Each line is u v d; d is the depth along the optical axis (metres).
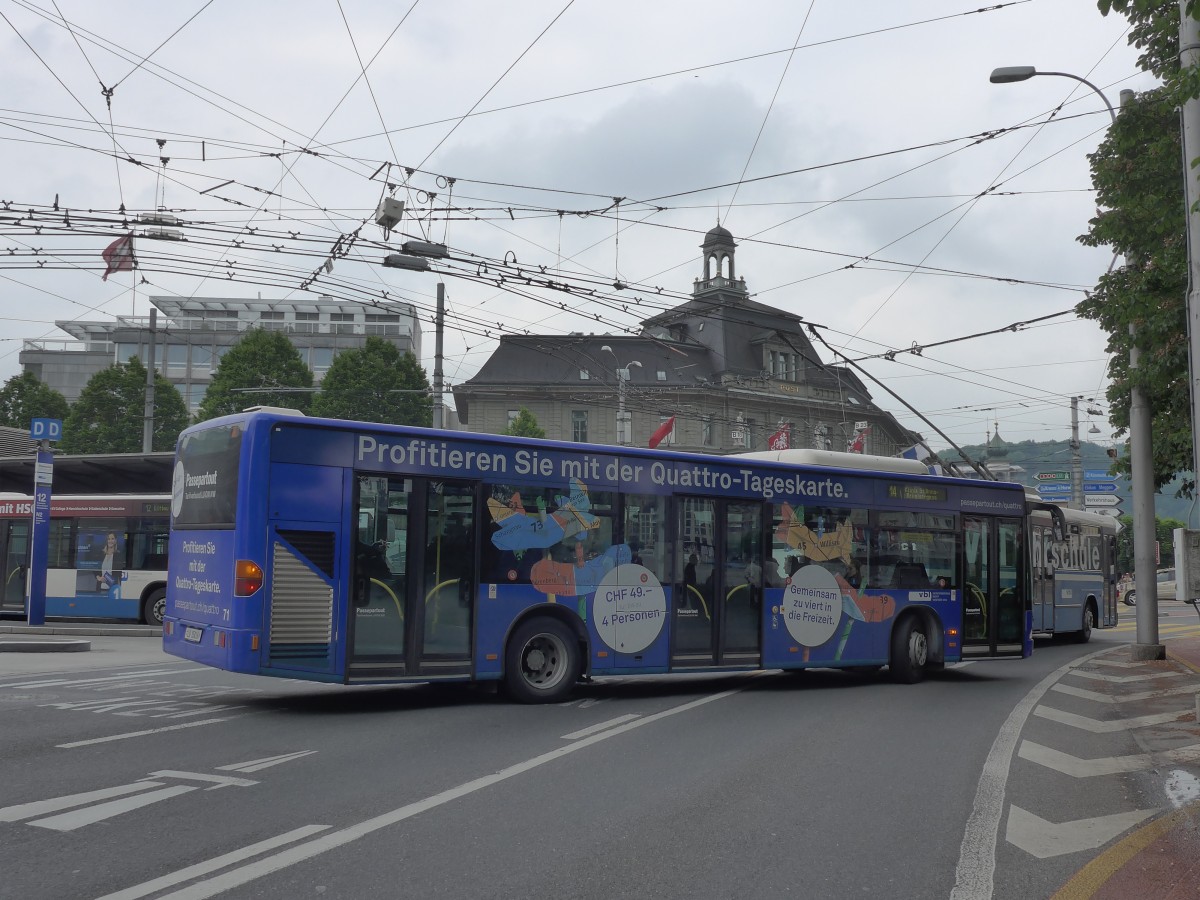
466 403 67.44
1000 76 17.78
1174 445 20.84
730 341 65.06
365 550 11.12
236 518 10.64
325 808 6.70
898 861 5.91
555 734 9.98
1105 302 15.95
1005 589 16.91
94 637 22.80
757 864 5.75
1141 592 21.08
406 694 12.92
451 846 5.89
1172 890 5.44
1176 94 9.34
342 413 54.03
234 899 4.89
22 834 5.94
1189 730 11.42
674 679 15.74
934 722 11.52
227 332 100.00
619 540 12.89
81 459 27.33
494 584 11.92
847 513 15.09
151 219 15.65
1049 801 7.66
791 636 14.27
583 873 5.46
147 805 6.67
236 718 10.54
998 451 60.78
